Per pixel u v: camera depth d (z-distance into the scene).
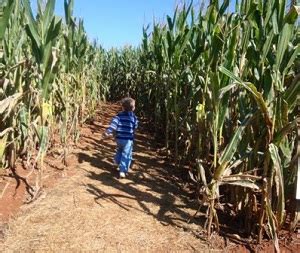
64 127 3.68
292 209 2.33
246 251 2.26
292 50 2.20
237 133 2.16
